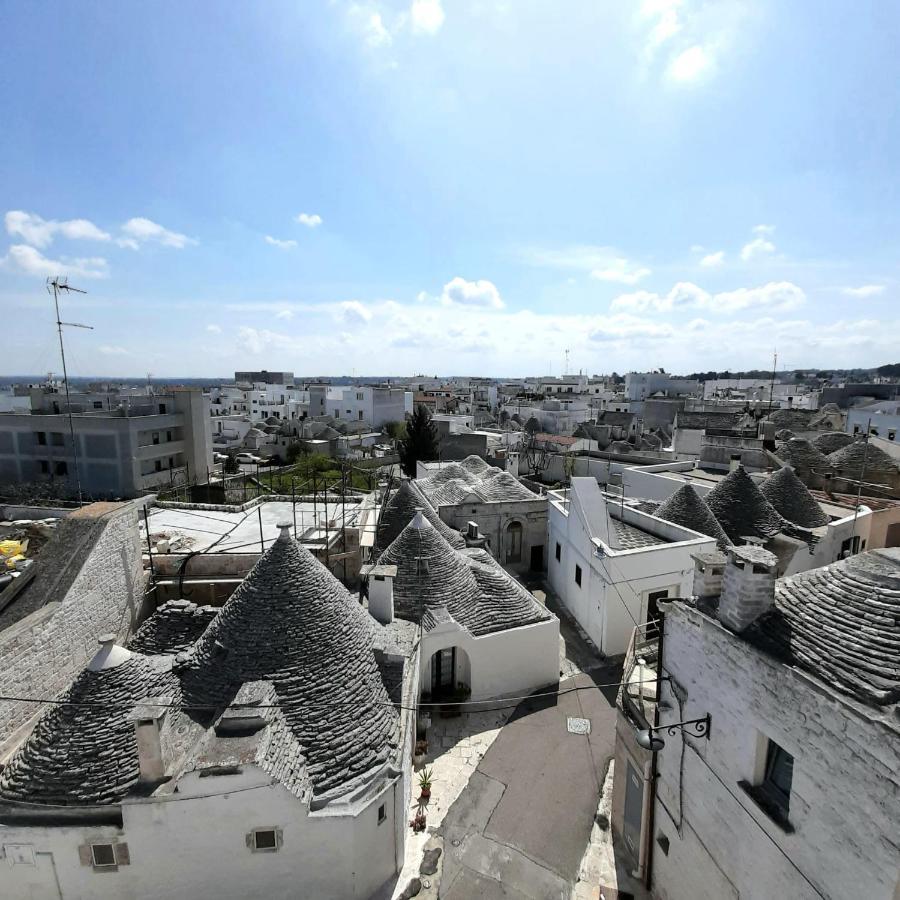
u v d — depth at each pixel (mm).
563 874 13531
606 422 91312
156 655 15352
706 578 11273
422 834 14602
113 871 10828
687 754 11195
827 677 7938
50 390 66062
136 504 19219
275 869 11297
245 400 125125
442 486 34438
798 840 8195
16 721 12922
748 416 61031
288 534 14398
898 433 49094
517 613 21047
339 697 12648
